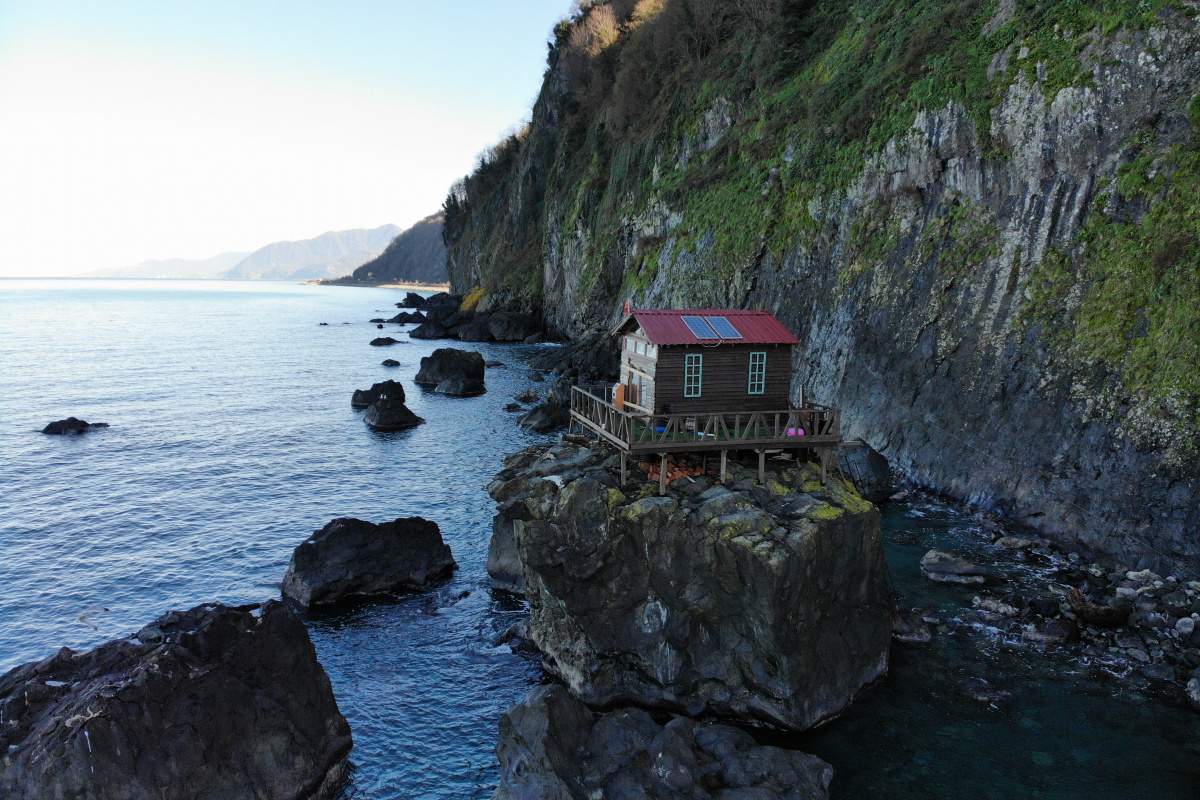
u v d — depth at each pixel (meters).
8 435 54.22
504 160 170.25
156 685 16.91
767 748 18.11
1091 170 36.44
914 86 47.25
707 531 21.33
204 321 159.88
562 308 115.69
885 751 19.89
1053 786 18.45
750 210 63.88
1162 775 18.69
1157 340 31.69
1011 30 41.84
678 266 74.06
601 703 22.42
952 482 38.28
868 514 22.95
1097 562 30.14
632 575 22.41
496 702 22.78
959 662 23.73
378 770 19.94
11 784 15.47
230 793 17.23
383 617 27.78
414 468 46.97
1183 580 27.38
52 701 17.06
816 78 64.88
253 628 19.30
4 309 189.88
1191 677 22.02
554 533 22.25
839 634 22.16
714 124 79.38
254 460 48.44
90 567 32.03
